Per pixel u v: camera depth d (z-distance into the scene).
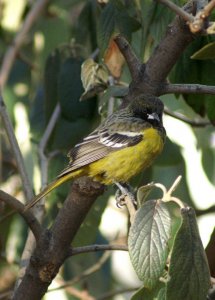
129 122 10.47
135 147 10.30
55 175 11.93
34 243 9.97
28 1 15.25
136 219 7.43
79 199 8.27
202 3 8.20
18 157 9.66
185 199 13.84
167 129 14.40
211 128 13.66
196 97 10.58
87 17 12.34
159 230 7.39
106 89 10.02
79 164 9.91
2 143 14.19
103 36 9.87
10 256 13.70
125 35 9.86
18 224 13.96
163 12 9.79
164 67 8.38
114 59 10.07
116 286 15.49
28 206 8.37
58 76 11.91
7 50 14.45
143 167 10.66
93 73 10.00
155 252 7.34
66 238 8.36
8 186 14.47
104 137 10.27
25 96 15.08
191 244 7.33
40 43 15.02
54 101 12.17
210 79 10.02
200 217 14.09
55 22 14.38
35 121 12.98
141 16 10.34
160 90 8.45
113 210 15.38
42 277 8.43
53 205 11.95
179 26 8.16
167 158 11.98
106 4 10.19
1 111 9.90
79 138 11.97
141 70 8.44
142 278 7.32
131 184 10.87
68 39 14.09
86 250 8.38
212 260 9.30
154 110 10.61
